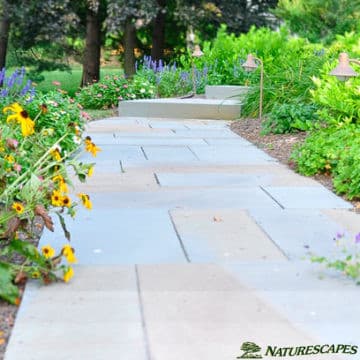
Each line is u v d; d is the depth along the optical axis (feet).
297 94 27.02
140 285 9.51
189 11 50.29
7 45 52.16
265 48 37.76
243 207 13.66
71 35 54.70
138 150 20.38
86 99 33.83
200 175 16.70
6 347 7.73
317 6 47.16
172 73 36.45
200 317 8.51
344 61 17.48
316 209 13.55
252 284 9.59
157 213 13.16
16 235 10.72
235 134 24.14
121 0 47.52
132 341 7.87
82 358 7.47
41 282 9.55
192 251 10.94
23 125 10.74
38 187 10.34
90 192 14.85
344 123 18.95
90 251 10.93
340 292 9.30
